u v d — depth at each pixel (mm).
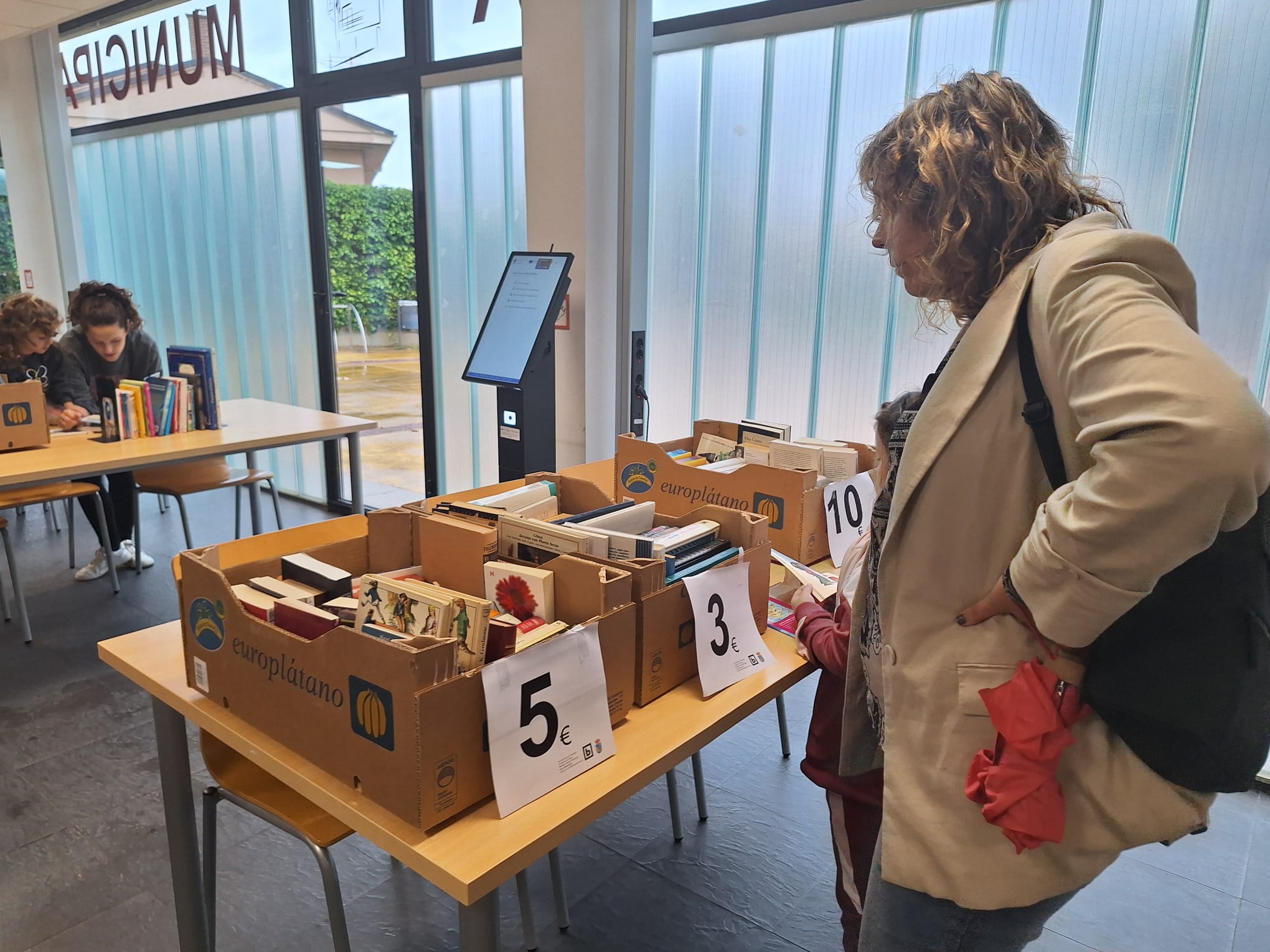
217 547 1431
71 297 3635
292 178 4492
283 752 1174
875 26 2564
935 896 1010
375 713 1022
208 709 1300
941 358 2592
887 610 1087
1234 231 2131
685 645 1386
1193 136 2146
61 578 3822
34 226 5781
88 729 2607
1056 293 875
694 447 2471
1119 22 2201
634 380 3256
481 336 2980
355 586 1474
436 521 1528
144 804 2252
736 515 1536
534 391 2834
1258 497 771
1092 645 925
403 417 4398
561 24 2938
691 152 3031
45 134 5660
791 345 2914
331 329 4570
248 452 4055
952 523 992
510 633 1125
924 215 1000
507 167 3586
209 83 4770
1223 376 726
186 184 5105
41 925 1834
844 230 2719
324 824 1403
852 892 1516
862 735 1319
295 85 4309
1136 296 799
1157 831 930
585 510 1841
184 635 1334
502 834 1005
